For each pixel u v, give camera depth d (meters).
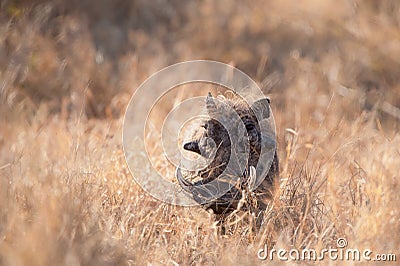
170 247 23.25
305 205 24.52
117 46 48.16
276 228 23.64
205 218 24.17
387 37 47.66
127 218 23.88
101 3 50.16
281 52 48.38
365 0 50.06
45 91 41.16
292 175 25.55
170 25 50.62
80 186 24.14
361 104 39.66
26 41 42.31
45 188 23.69
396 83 45.31
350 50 47.09
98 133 32.50
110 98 40.78
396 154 29.80
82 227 21.80
